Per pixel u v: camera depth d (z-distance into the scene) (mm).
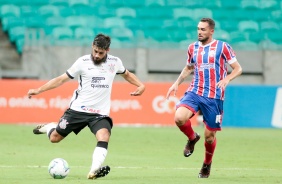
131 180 29688
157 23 85250
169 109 67875
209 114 31781
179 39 84250
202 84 31859
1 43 80812
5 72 73062
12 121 66938
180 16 86625
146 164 38188
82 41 75188
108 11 85250
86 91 29875
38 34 77688
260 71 76125
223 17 87812
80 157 41562
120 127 66375
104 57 29969
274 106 69250
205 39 31812
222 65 31859
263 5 89500
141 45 74812
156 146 49875
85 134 59812
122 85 67625
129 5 86375
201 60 31828
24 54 73688
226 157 43250
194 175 32906
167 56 74938
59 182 28156
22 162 37781
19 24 81750
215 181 29984
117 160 40188
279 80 76250
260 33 86562
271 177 32219
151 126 67750
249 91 69125
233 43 85250
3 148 46312
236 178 31609
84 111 29875
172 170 35281
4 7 82875
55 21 82812
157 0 87062
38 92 29984
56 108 66875
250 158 42812
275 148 49938
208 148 31781
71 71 29938
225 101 69000
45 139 53719
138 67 74625
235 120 69188
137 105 67688
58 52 74000
